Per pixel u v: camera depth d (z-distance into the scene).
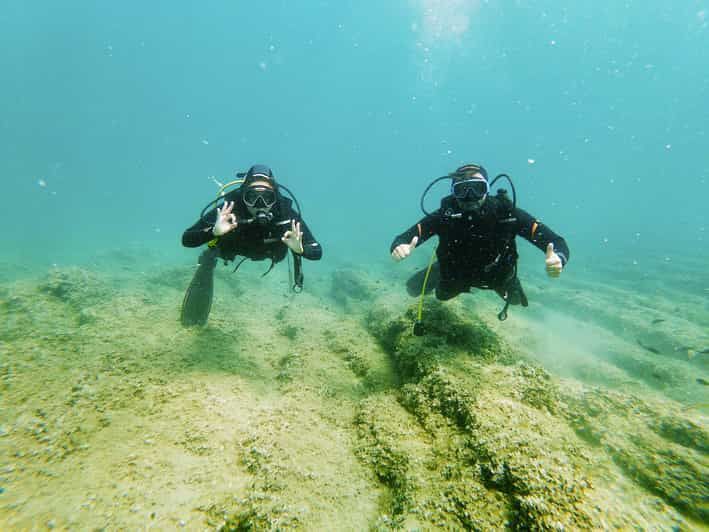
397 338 3.09
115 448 1.79
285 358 3.14
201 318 3.54
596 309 6.07
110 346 2.86
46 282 4.54
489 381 2.14
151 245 16.83
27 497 1.47
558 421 1.85
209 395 2.32
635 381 3.32
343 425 2.15
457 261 2.97
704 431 1.79
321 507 1.49
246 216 3.11
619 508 1.25
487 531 1.25
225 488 1.56
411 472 1.61
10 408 2.01
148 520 1.38
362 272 8.41
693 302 7.03
